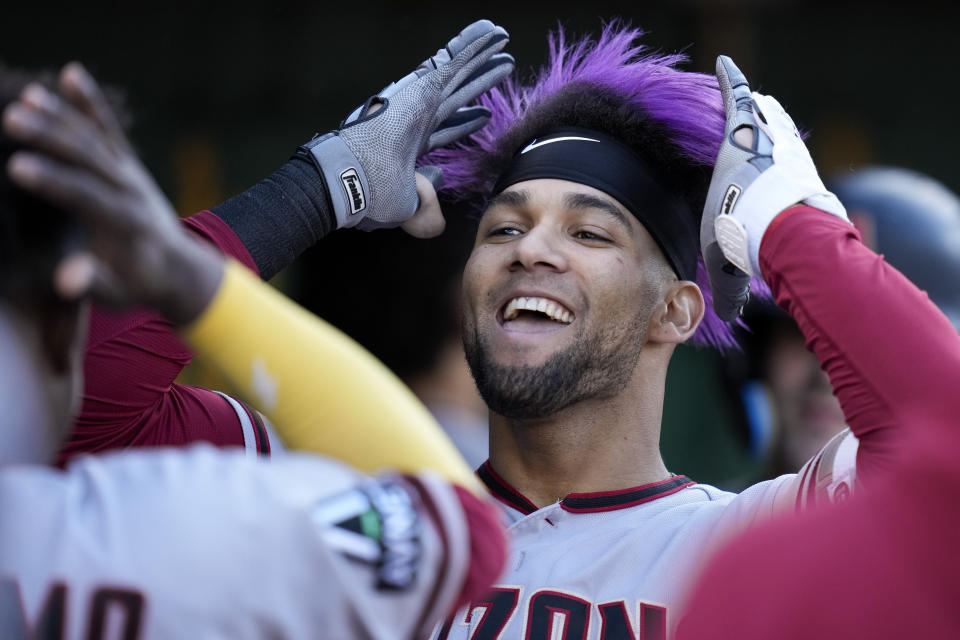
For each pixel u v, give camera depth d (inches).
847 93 898.1
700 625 115.5
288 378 132.9
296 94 882.1
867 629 110.9
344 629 121.7
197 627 115.7
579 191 219.0
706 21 864.9
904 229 305.4
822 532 115.5
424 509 127.6
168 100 878.4
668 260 227.0
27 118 105.3
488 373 215.2
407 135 217.9
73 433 204.4
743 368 327.3
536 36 873.5
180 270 122.0
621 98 229.1
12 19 866.1
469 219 293.3
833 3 895.1
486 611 204.2
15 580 116.4
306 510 121.5
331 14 885.8
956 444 118.1
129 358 206.2
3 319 115.6
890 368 159.3
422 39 883.4
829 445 198.5
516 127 240.1
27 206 115.8
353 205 213.6
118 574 116.0
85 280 108.7
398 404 137.9
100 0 871.1
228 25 880.3
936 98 896.3
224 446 227.3
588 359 213.9
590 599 202.2
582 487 219.8
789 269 176.2
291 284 718.5
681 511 213.5
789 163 187.3
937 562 113.3
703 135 227.8
